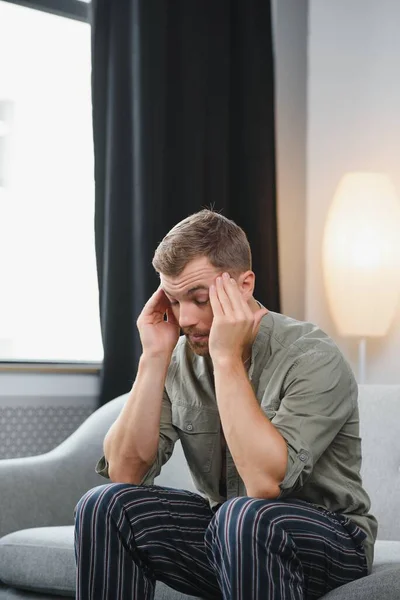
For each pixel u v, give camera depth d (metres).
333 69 4.35
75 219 3.91
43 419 3.61
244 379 1.77
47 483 2.71
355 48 4.27
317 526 1.68
